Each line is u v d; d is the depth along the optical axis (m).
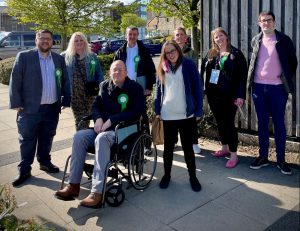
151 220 3.50
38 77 4.28
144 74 5.12
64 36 15.22
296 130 5.04
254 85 4.46
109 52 23.27
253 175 4.39
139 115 3.99
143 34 31.25
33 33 18.34
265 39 4.29
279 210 3.59
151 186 4.19
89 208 3.76
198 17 11.02
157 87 4.17
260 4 5.05
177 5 11.51
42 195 4.08
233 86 4.47
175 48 3.92
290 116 5.05
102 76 5.10
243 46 5.30
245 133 5.49
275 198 3.83
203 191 4.03
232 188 4.08
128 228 3.38
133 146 3.84
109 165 3.63
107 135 3.69
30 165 4.53
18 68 4.19
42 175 4.62
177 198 3.90
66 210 3.74
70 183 3.77
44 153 4.64
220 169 4.61
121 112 4.01
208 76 4.66
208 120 5.77
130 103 4.02
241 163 4.77
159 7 11.70
